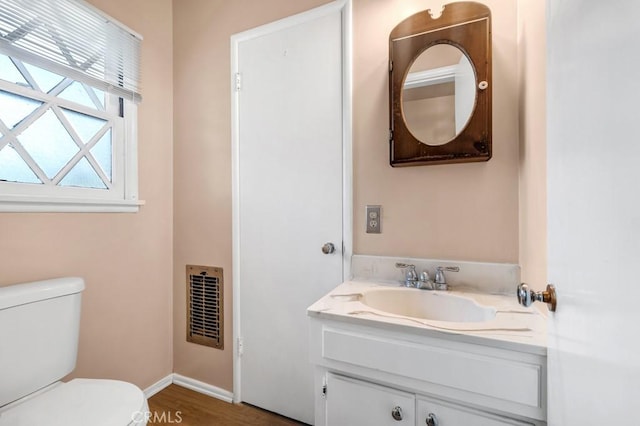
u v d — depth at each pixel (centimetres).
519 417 75
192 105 183
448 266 123
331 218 146
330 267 147
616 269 37
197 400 171
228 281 173
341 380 94
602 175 40
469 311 108
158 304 182
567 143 53
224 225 174
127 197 166
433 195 128
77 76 140
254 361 164
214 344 176
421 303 119
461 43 116
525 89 106
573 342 51
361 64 140
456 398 80
